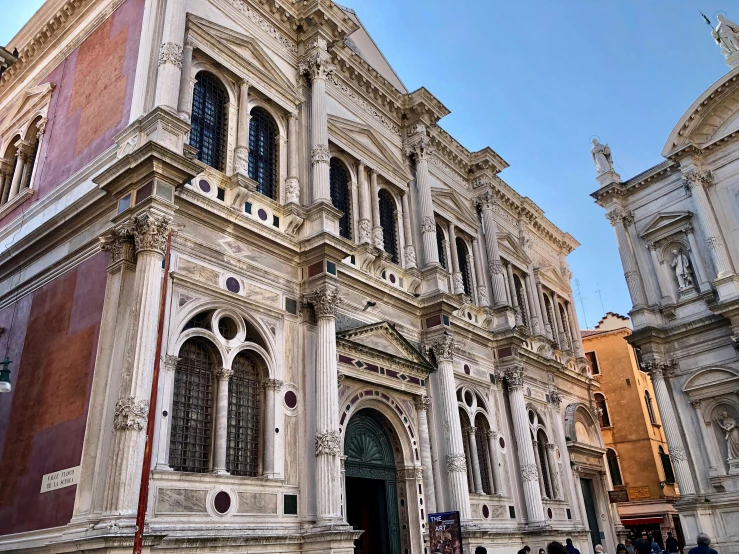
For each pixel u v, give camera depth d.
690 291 31.03
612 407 42.25
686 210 31.77
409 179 25.59
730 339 28.88
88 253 15.50
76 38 20.70
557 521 27.02
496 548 22.28
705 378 29.30
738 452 27.75
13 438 15.03
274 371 16.50
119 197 15.11
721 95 30.98
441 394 21.95
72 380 14.09
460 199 28.89
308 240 18.33
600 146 35.91
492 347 27.19
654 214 33.06
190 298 15.11
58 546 11.72
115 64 18.09
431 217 25.06
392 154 25.16
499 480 24.25
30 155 21.03
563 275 38.22
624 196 34.59
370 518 20.38
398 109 26.56
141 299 13.34
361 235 22.23
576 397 34.09
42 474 13.60
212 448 14.61
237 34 19.39
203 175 16.89
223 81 18.95
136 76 16.73
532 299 32.38
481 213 30.14
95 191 15.68
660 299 32.06
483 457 24.56
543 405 29.81
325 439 16.19
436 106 27.12
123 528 11.30
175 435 14.09
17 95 22.94
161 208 14.20
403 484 20.23
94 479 12.21
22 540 13.03
